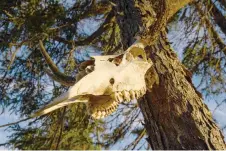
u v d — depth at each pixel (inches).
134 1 141.2
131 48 100.7
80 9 241.9
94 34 245.4
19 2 220.5
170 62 120.3
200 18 253.0
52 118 262.2
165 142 110.3
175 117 110.9
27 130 268.4
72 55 235.9
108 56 95.9
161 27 105.2
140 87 97.4
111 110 92.5
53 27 229.1
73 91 83.3
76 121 274.1
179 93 113.7
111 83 91.0
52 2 220.7
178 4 120.1
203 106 115.0
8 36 228.2
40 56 236.7
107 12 248.2
